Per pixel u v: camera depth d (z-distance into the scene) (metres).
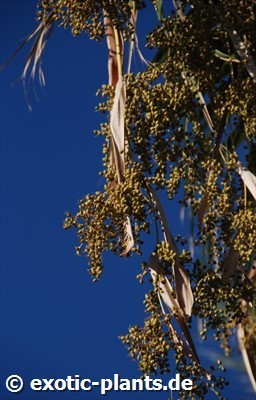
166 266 5.16
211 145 5.27
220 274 5.11
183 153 5.16
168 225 5.17
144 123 5.18
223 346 5.56
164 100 5.16
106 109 5.44
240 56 5.28
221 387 5.02
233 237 5.21
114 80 5.56
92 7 5.43
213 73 5.29
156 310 5.13
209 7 5.30
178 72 5.27
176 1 5.50
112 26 5.56
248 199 5.24
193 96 5.22
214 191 5.13
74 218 5.24
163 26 5.32
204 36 5.28
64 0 5.45
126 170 5.17
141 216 5.15
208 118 5.34
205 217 5.14
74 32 5.48
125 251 5.18
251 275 5.52
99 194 5.23
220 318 5.11
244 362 5.58
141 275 5.17
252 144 5.35
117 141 5.22
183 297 5.09
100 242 5.21
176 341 5.07
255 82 5.21
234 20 5.31
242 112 5.21
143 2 5.53
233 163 5.17
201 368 5.04
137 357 5.08
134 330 5.11
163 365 5.04
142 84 5.24
